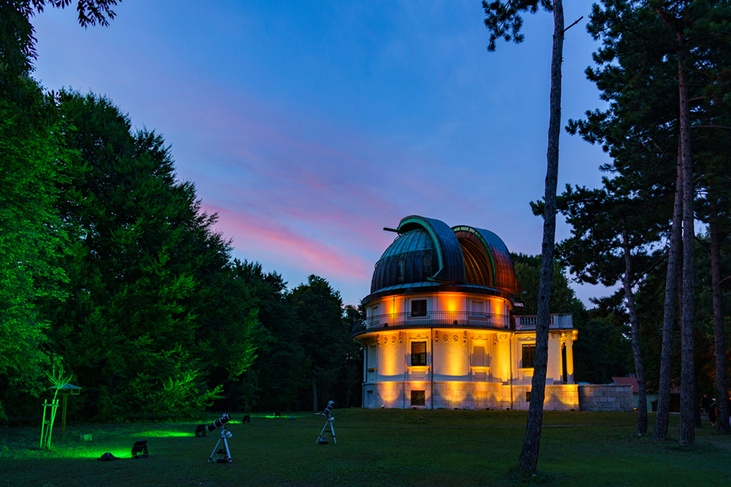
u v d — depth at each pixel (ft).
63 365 86.33
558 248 94.94
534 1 53.93
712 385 151.74
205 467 41.52
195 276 118.42
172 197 110.73
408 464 42.75
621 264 97.25
